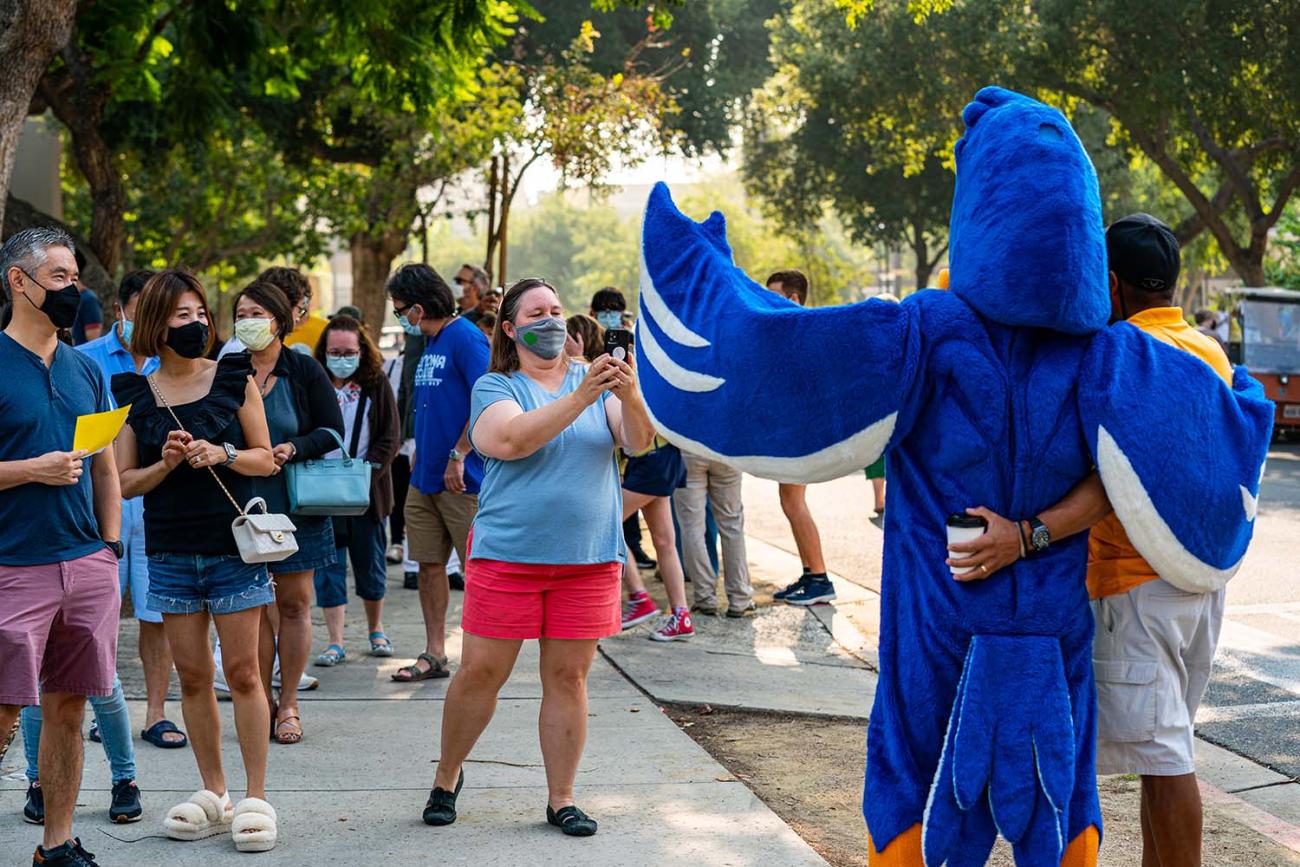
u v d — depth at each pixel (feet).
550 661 15.75
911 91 98.27
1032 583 10.93
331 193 84.89
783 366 11.20
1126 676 12.05
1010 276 10.80
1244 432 11.53
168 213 88.43
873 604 30.17
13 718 13.55
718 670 24.09
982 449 10.93
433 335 22.97
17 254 13.51
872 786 11.30
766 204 140.97
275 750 18.88
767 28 116.57
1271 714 21.53
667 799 16.81
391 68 41.88
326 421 19.62
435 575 23.20
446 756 15.89
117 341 19.43
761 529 43.75
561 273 434.30
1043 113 11.21
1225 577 11.58
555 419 14.74
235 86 67.36
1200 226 103.24
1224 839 16.17
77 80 53.36
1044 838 10.76
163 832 15.58
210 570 15.17
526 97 77.05
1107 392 10.96
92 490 14.32
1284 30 84.79
